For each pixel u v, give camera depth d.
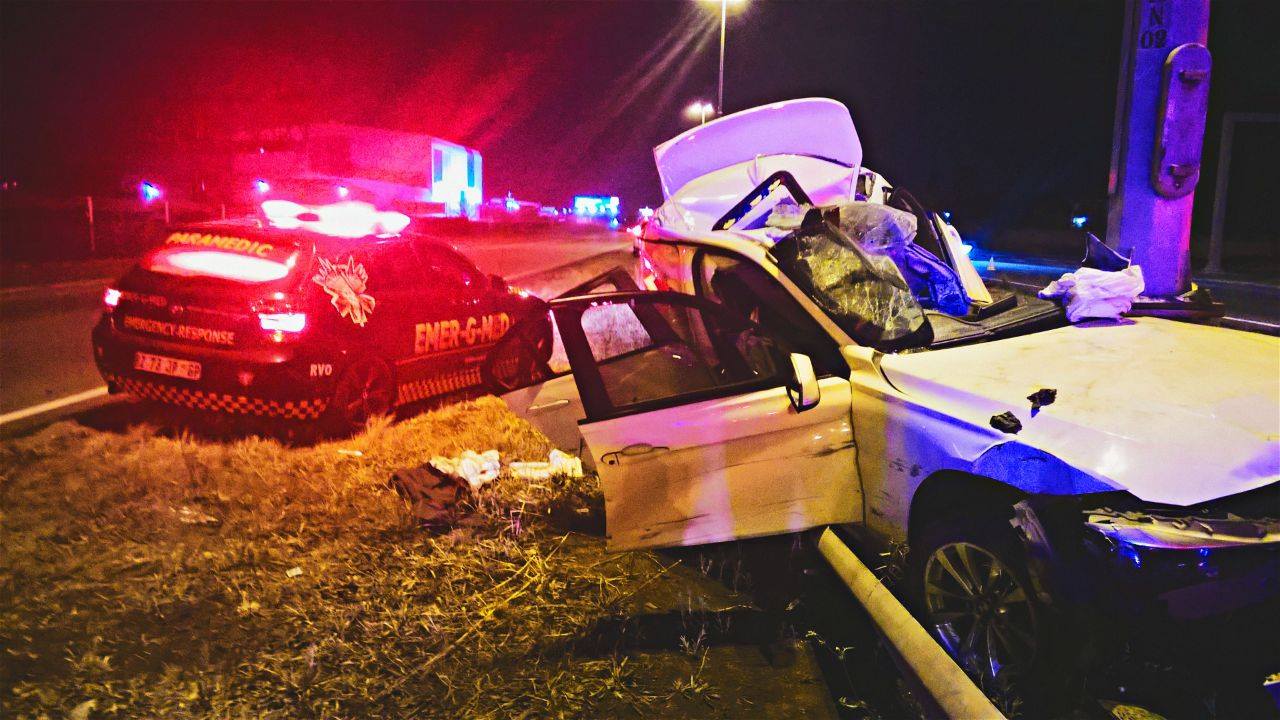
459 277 6.68
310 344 5.37
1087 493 2.80
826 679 3.31
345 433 5.68
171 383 5.46
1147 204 7.69
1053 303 4.36
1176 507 2.71
